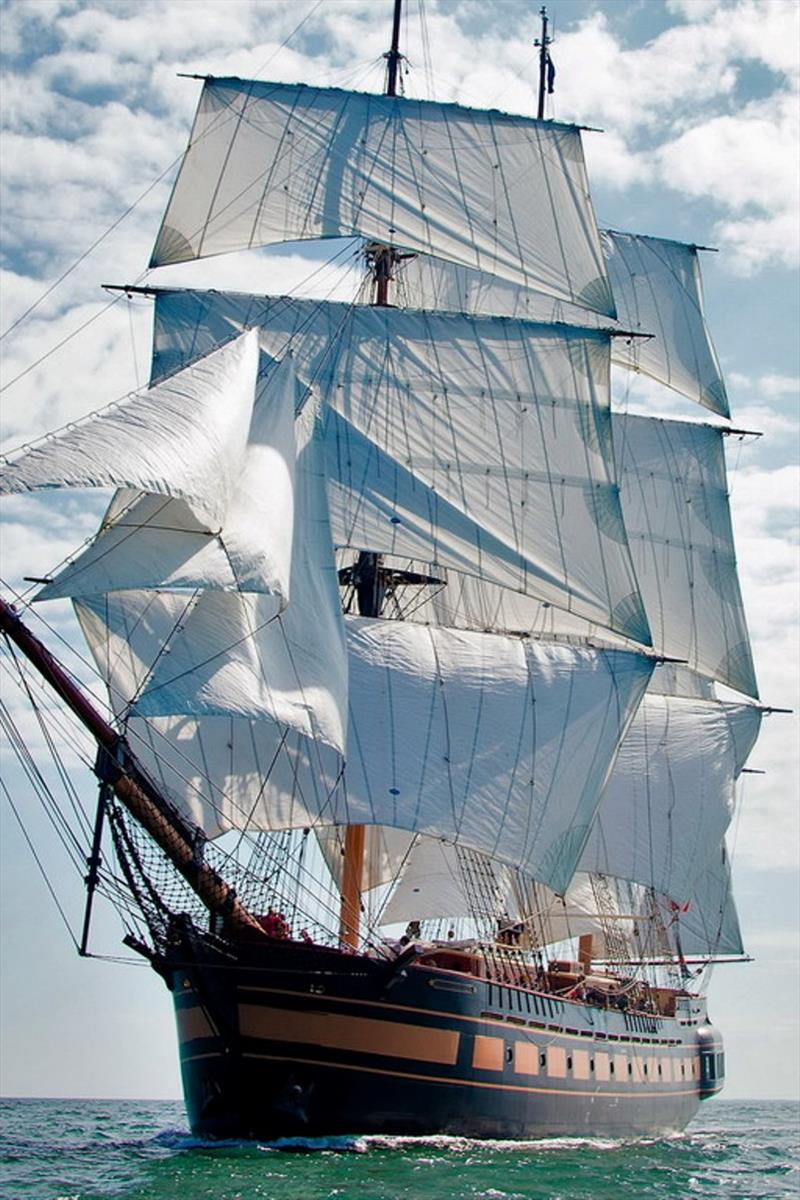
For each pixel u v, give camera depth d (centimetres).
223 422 4175
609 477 6075
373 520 5662
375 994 4294
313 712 4334
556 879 5638
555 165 6259
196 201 5828
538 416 6016
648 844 6900
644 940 7012
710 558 7638
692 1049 6731
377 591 5944
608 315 6231
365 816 5181
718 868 7506
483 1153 4566
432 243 6075
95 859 4081
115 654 4509
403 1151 4347
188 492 3912
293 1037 4231
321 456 5278
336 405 5788
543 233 6216
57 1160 4566
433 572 6153
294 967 4234
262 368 5153
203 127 5884
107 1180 3878
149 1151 4581
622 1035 5706
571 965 5731
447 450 5862
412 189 6091
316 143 5984
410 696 5478
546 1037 4984
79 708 3959
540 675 5744
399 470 5753
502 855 5472
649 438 7638
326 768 5119
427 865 5769
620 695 5900
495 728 5572
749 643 7662
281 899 4550
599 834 6812
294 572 4594
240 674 4206
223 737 4878
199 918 4297
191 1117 4556
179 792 4744
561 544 5938
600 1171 4581
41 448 3772
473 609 6191
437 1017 4416
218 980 4238
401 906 5744
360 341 5888
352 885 5247
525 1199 3716
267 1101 4256
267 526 4266
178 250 5797
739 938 7525
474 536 5788
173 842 4141
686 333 7788
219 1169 3953
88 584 3919
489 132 6206
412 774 5353
